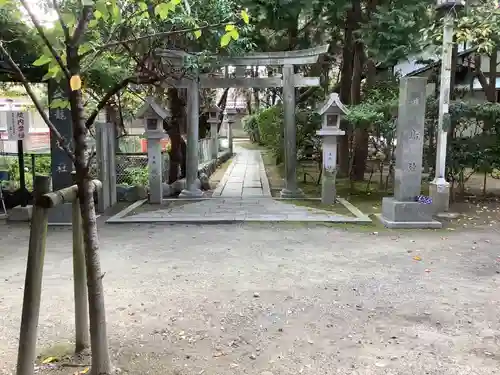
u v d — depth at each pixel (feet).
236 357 10.78
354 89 39.32
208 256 18.90
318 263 17.99
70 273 16.70
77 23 9.13
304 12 31.50
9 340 11.62
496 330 12.15
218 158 52.08
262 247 20.26
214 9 23.12
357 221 24.73
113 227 24.04
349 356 10.81
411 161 23.90
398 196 24.35
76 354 10.87
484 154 30.22
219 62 29.35
